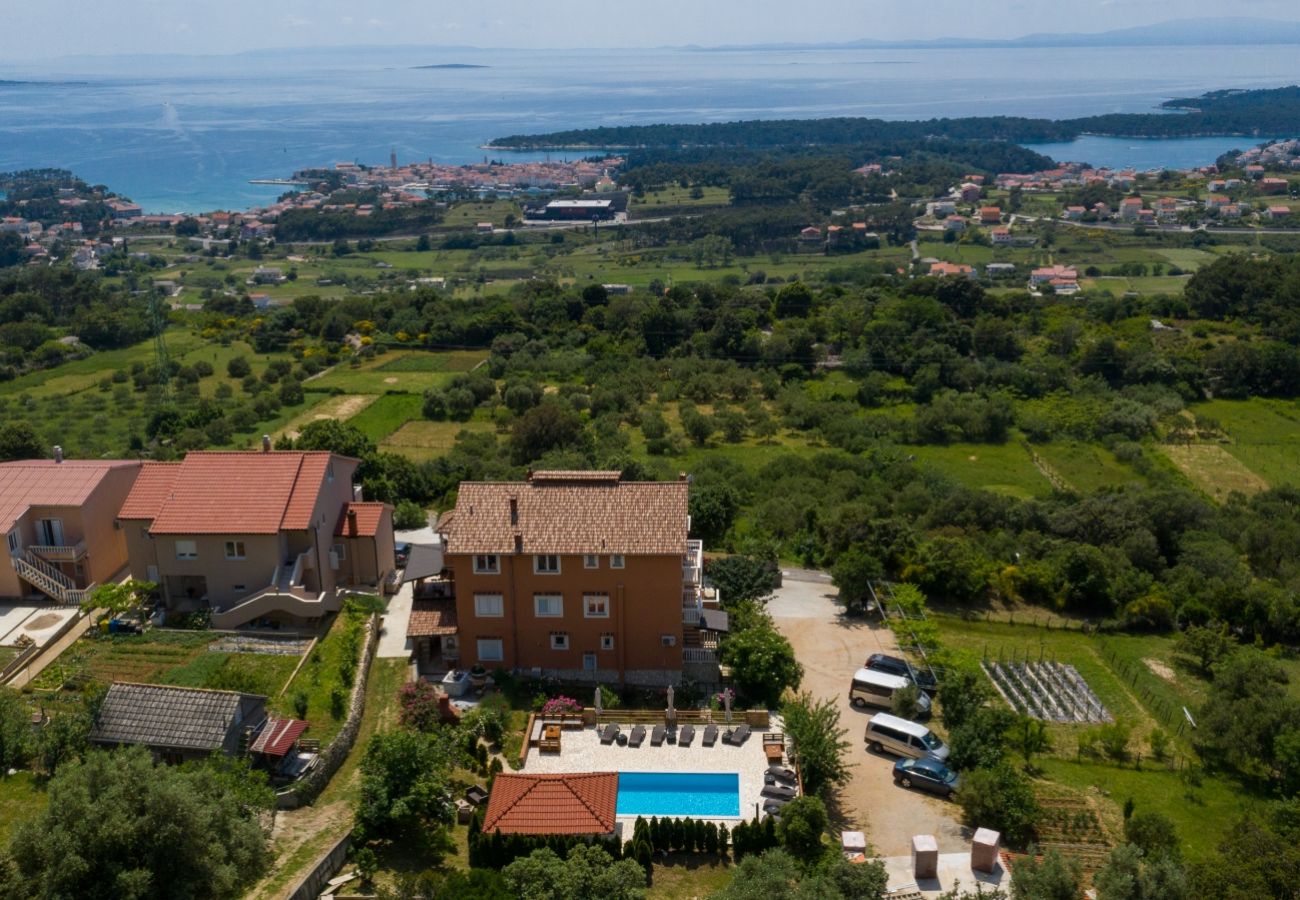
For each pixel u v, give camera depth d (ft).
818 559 259.19
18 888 110.32
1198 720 195.83
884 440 386.32
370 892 127.95
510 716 174.40
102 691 150.10
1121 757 184.85
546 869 125.59
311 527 201.16
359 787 149.07
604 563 188.55
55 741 141.90
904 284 593.42
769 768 164.66
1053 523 290.15
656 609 190.90
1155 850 143.64
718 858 144.25
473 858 137.59
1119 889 125.70
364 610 200.75
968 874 143.02
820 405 419.95
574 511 192.34
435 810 143.13
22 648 179.52
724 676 196.13
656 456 359.05
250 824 127.95
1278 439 402.52
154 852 114.93
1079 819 159.53
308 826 138.82
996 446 395.75
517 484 197.47
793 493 310.65
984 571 252.83
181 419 372.79
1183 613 244.01
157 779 120.37
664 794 158.51
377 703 175.32
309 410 405.80
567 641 193.16
